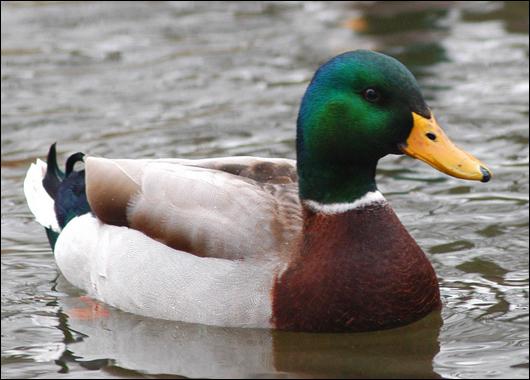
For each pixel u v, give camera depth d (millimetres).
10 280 15219
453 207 17109
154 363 12609
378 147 12609
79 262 14422
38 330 13672
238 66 24109
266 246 12852
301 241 12797
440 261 15297
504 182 17953
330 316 12680
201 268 13008
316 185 12805
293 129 20328
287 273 12672
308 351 12719
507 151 19141
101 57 24797
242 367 12422
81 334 13492
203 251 13023
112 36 26312
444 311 13734
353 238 12711
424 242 15898
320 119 12680
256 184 13430
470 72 23359
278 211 13047
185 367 12453
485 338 12984
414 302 12883
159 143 19812
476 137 19797
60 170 17203
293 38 26047
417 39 25656
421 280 12922
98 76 23578
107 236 13953
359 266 12648
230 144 19656
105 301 14148
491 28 26250
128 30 26750
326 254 12672
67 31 26641
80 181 15156
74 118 21188
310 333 12836
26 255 16062
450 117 20812
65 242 14664
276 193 13281
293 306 12656
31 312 14211
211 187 13258
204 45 25625
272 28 26859
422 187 17938
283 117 20984
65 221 15102
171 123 20828
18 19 27578
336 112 12602
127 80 23312
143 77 23469
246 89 22641
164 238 13336
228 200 13102
